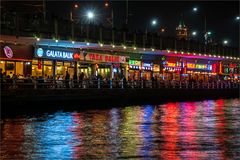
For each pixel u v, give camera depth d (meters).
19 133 27.75
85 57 56.72
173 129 30.14
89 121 34.31
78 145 23.73
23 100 38.56
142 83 55.94
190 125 32.53
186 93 64.00
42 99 40.31
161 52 65.62
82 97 44.75
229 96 76.81
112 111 43.34
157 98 57.03
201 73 81.88
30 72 49.44
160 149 22.66
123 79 52.47
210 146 23.55
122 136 26.83
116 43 54.88
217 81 77.31
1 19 41.81
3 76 40.62
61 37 47.34
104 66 60.53
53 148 22.88
